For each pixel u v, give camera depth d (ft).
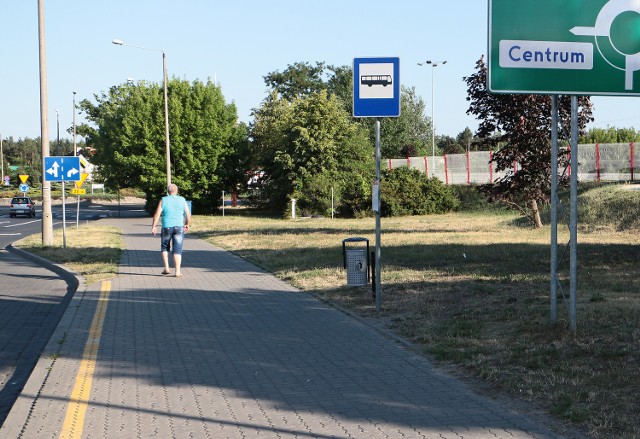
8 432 17.07
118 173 174.09
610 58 26.21
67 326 30.94
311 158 158.51
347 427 16.83
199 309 34.99
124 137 164.76
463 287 38.09
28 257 67.51
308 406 18.62
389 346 25.79
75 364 23.91
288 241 78.38
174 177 166.09
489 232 86.02
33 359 26.40
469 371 21.71
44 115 74.79
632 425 15.99
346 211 155.84
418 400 18.89
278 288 42.14
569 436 15.71
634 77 26.30
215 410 18.48
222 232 99.35
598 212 85.92
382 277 43.45
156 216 49.42
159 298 38.81
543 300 32.81
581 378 19.88
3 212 198.70
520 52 26.03
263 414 18.04
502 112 77.10
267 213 178.60
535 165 77.77
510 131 77.92
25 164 465.06
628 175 130.52
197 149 169.68
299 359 23.98
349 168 162.50
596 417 16.63
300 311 33.88
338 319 31.55
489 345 24.62
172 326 30.55
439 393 19.52
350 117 269.03
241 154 179.22
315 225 115.85
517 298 33.73
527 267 46.21
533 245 62.28
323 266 51.19
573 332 24.99
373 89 32.42
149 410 18.61
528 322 27.78
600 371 20.48
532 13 26.02
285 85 293.43
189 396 19.84
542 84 26.11
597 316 27.94
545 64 26.09
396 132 266.36
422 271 45.83
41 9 73.82
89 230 105.09
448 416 17.43
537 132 76.23
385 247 65.41
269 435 16.46
